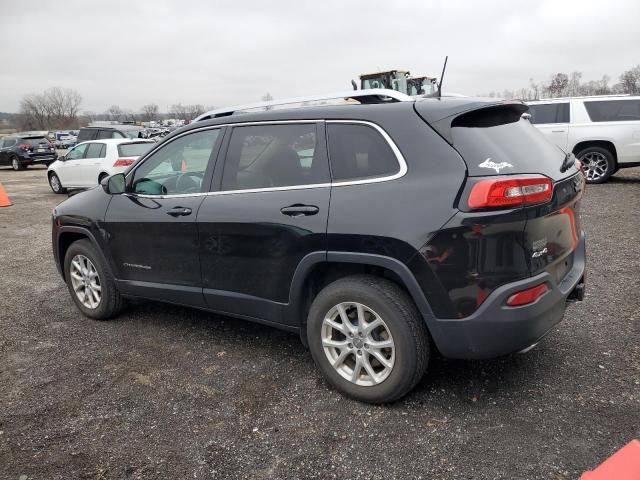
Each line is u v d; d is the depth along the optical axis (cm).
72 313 491
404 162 290
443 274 273
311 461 265
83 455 277
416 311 291
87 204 452
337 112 320
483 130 295
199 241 370
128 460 272
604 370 333
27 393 343
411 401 312
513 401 305
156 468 265
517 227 266
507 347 274
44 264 685
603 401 300
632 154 1082
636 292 464
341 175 311
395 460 262
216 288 372
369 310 299
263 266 340
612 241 643
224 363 374
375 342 302
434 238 272
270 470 260
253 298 352
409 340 289
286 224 321
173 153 401
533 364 346
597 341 373
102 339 426
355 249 296
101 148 1310
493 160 276
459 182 272
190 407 319
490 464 254
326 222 305
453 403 307
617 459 200
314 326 321
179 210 379
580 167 348
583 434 272
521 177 267
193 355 389
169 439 288
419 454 265
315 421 298
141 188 420
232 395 330
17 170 2400
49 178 1465
